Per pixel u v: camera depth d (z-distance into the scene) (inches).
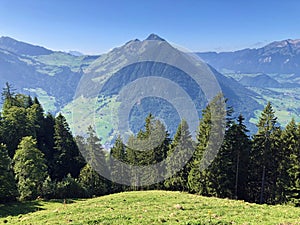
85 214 985.5
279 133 1809.8
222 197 1737.2
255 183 1850.4
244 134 1800.0
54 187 1943.9
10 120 2395.4
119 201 1273.4
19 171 1877.5
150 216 879.7
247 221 782.5
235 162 1785.2
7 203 1616.6
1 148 1716.3
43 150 2519.7
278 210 1000.2
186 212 943.7
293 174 1685.5
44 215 1055.0
